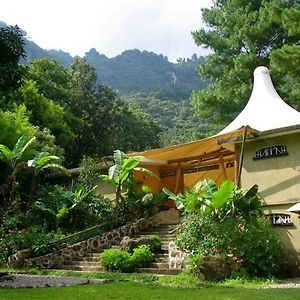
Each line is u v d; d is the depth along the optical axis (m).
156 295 9.19
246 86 29.55
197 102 32.28
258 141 17.42
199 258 12.95
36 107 32.12
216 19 33.94
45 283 11.62
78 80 46.03
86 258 17.69
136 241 16.28
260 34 30.02
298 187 16.12
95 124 44.75
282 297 8.98
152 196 21.56
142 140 52.25
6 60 15.34
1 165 23.23
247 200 14.90
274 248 14.56
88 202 21.91
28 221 20.78
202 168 25.72
